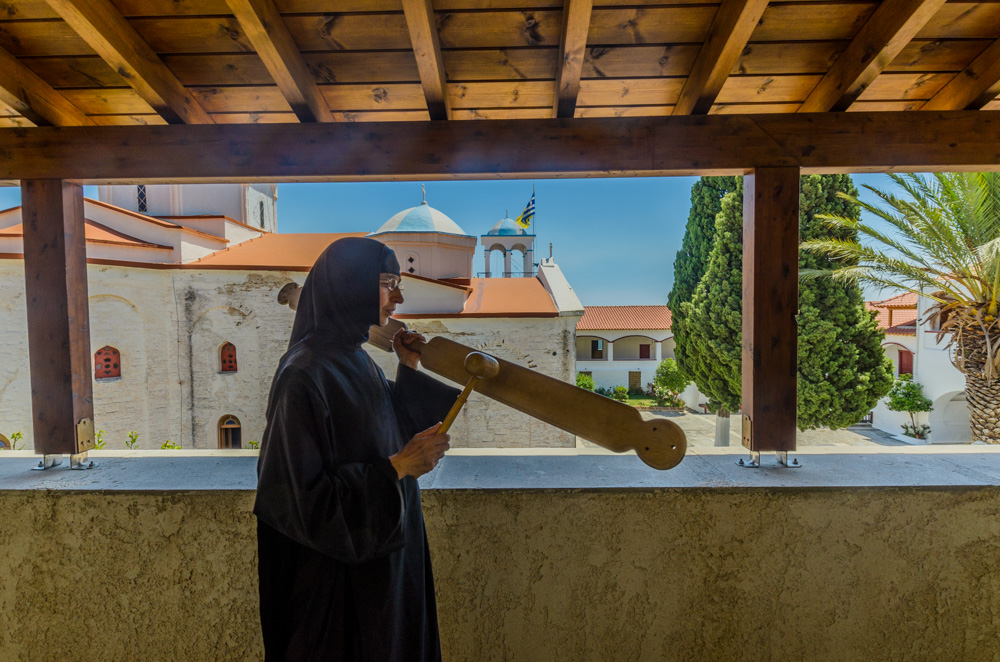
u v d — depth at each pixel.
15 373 9.10
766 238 2.24
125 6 1.98
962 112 2.22
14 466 2.30
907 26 1.86
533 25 2.09
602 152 2.28
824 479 2.00
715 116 2.25
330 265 1.30
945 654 1.94
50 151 2.36
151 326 11.29
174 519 1.93
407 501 1.29
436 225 15.59
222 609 1.94
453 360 1.38
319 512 1.04
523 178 2.41
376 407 1.29
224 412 11.96
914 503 1.92
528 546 1.92
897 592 1.93
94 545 1.96
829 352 10.75
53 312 2.35
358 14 2.04
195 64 2.26
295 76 2.17
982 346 7.13
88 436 2.39
